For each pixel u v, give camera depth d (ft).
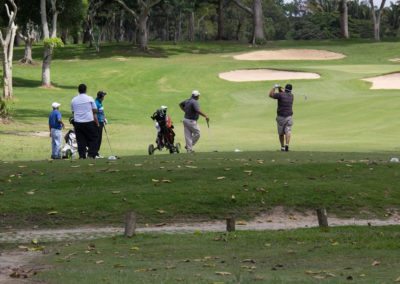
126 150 144.46
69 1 322.96
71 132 133.18
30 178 86.07
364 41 492.13
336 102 226.38
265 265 52.39
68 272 50.06
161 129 128.67
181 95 283.18
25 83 323.78
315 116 204.74
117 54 435.12
